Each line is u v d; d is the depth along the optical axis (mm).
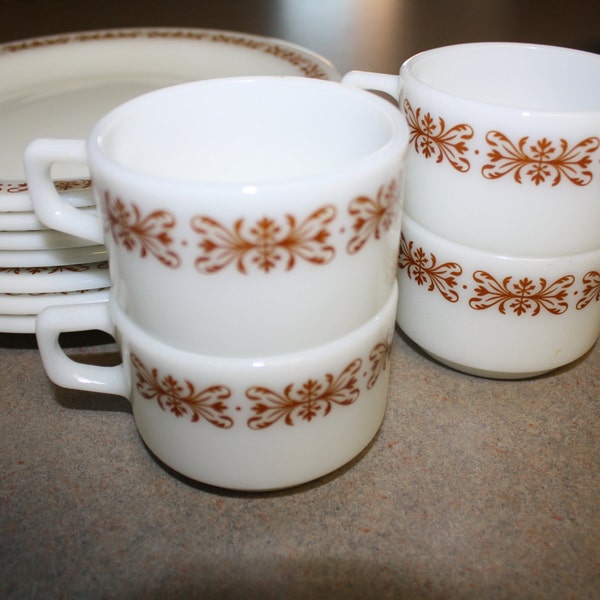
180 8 815
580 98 365
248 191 222
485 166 309
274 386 266
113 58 516
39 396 366
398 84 352
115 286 277
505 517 299
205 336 254
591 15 762
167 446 299
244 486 299
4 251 339
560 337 353
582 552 283
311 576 276
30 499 308
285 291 243
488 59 376
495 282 336
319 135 306
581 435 342
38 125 430
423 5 833
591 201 311
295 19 784
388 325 290
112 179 235
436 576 275
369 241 250
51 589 270
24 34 712
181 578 275
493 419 353
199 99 299
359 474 322
